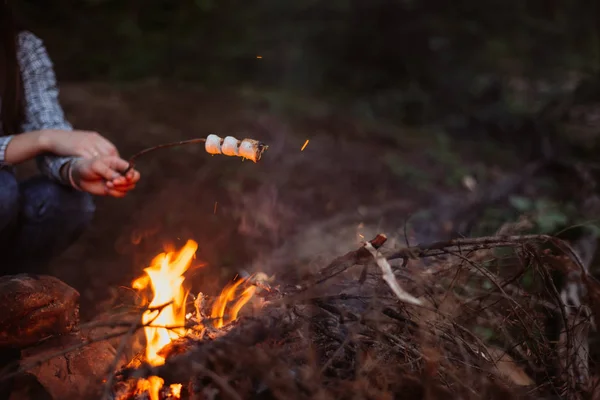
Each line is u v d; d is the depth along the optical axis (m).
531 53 7.67
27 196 2.32
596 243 3.28
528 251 1.95
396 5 7.50
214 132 5.09
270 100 6.08
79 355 1.95
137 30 7.02
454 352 1.87
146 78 6.62
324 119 5.85
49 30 6.98
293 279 2.27
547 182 4.40
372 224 3.77
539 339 2.06
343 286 2.02
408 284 1.97
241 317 1.83
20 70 2.43
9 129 2.37
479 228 3.52
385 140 5.58
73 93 5.62
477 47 7.44
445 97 6.75
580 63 7.54
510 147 5.68
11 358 1.90
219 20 7.41
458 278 2.03
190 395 1.68
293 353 1.75
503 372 1.96
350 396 1.64
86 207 2.42
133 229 3.51
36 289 1.93
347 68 7.45
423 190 4.48
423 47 7.44
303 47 7.50
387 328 1.89
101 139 2.28
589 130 5.49
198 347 1.67
